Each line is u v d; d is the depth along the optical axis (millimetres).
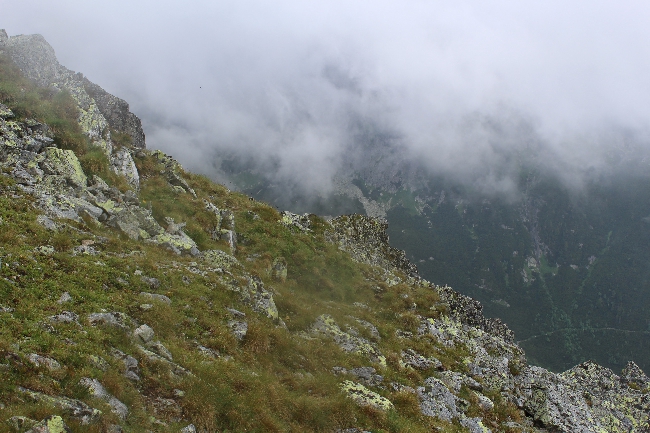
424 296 38688
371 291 36719
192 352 16406
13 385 10711
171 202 31609
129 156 32406
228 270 24781
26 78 32094
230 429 14094
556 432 28625
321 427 16812
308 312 26734
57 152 25625
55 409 10484
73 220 21391
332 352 23688
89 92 37750
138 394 12961
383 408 19859
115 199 25859
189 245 25344
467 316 41969
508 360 33594
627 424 34438
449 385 27719
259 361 18859
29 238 18078
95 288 17000
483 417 26266
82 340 13492
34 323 13289
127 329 15375
